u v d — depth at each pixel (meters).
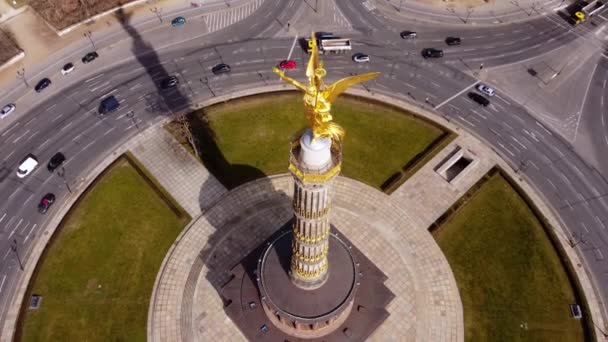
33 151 127.19
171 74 142.12
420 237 113.19
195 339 99.50
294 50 148.00
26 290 105.31
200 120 132.00
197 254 110.50
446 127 132.00
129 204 117.56
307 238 81.69
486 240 113.19
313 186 69.31
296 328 96.50
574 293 106.44
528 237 113.69
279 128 130.88
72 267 108.75
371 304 100.69
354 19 156.12
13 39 149.12
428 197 119.25
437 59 147.25
